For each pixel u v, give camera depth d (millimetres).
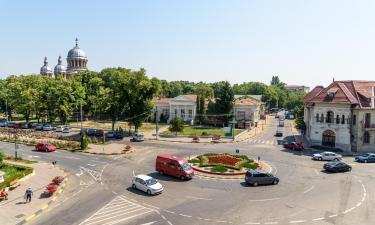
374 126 62656
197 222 27344
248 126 99188
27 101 96625
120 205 31359
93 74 125625
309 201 32969
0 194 32438
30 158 53281
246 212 29703
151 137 76812
